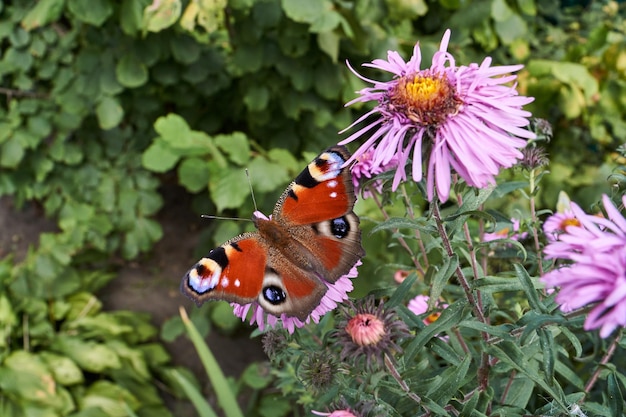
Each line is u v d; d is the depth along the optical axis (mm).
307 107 532
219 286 246
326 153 249
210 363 252
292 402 465
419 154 228
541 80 497
